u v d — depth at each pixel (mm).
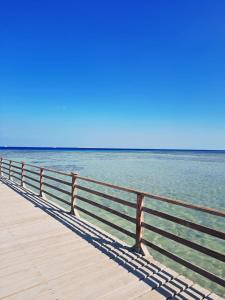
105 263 4617
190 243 4008
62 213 7781
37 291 3793
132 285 3939
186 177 28875
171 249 7957
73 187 7645
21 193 10883
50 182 22047
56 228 6434
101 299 3617
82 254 4969
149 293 3752
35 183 21031
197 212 12555
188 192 19172
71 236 5895
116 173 31344
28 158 65312
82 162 52156
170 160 70188
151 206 13641
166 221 10844
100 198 14891
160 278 4121
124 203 5410
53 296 3682
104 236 5895
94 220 10406
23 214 7684
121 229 5516
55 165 42625
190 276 6348
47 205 8812
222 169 40906
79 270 4383
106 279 4105
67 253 5023
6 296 3666
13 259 4770
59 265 4551
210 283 6031
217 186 22156
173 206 13719
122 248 5215
